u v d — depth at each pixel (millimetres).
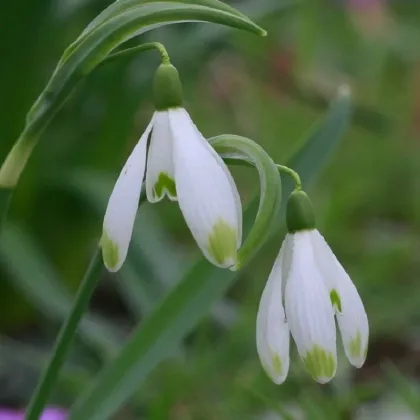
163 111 382
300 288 385
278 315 390
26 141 407
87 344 620
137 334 444
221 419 519
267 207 379
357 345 390
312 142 471
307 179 468
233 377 553
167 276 579
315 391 535
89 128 705
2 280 665
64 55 397
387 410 539
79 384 528
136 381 438
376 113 917
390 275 732
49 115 403
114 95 683
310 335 383
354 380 644
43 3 595
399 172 909
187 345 649
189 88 821
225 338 578
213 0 390
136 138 871
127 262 585
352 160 906
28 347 626
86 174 663
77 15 677
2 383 604
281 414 471
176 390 514
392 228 875
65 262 719
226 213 373
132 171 379
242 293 730
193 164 376
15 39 603
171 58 701
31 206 672
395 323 655
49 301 574
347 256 749
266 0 769
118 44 394
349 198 800
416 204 878
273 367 391
